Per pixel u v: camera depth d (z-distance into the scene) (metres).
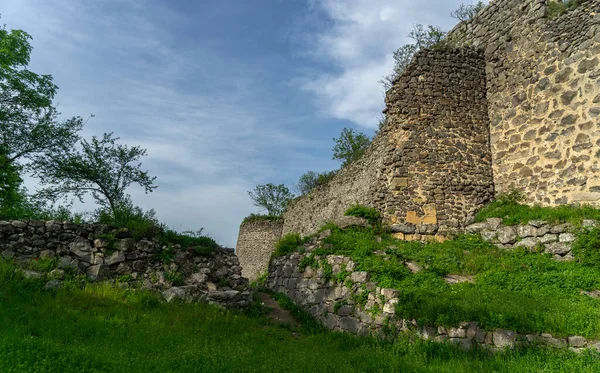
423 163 12.93
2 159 17.34
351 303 9.05
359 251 10.28
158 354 5.85
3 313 6.72
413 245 11.48
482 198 12.88
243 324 8.87
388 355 6.70
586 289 8.02
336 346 7.71
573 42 11.15
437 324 7.18
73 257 9.41
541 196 11.46
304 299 10.80
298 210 26.97
